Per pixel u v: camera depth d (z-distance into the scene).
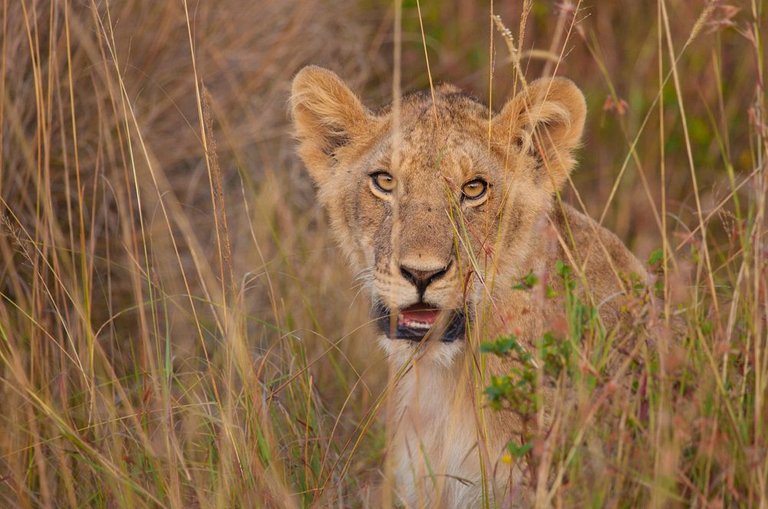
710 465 6.89
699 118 15.48
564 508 6.84
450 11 17.17
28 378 9.89
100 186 12.06
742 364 7.70
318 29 15.16
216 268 12.48
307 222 13.41
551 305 8.45
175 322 11.40
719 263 11.39
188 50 13.38
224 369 9.80
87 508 8.81
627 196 14.21
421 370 9.08
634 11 16.72
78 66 11.97
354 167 9.71
